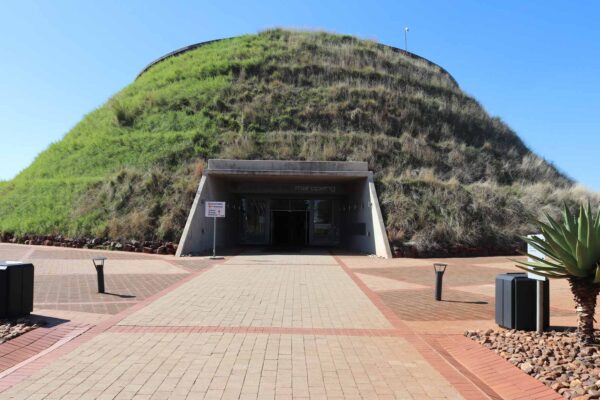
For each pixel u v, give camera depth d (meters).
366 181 24.66
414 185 24.70
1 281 7.86
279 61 42.69
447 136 34.78
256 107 34.41
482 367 5.88
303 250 26.16
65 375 5.36
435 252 21.44
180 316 8.43
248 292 11.16
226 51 45.38
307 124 33.09
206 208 20.11
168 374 5.42
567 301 10.76
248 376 5.39
